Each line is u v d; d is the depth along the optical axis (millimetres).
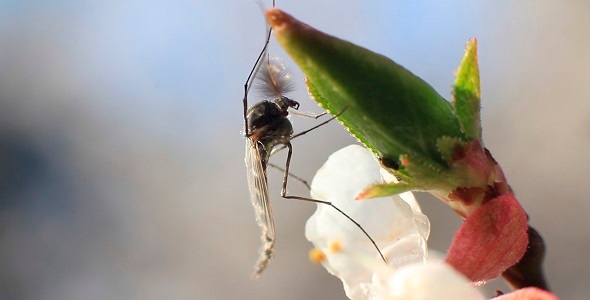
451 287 74
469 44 80
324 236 88
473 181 81
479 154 81
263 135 113
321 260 86
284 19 76
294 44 77
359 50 78
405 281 74
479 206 81
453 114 80
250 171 114
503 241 81
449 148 80
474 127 80
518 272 82
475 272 81
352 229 88
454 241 81
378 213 87
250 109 114
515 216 81
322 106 80
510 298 77
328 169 90
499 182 81
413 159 80
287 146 116
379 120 79
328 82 78
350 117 79
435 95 80
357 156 90
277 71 104
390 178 87
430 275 74
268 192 112
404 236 87
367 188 80
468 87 80
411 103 79
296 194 199
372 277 86
